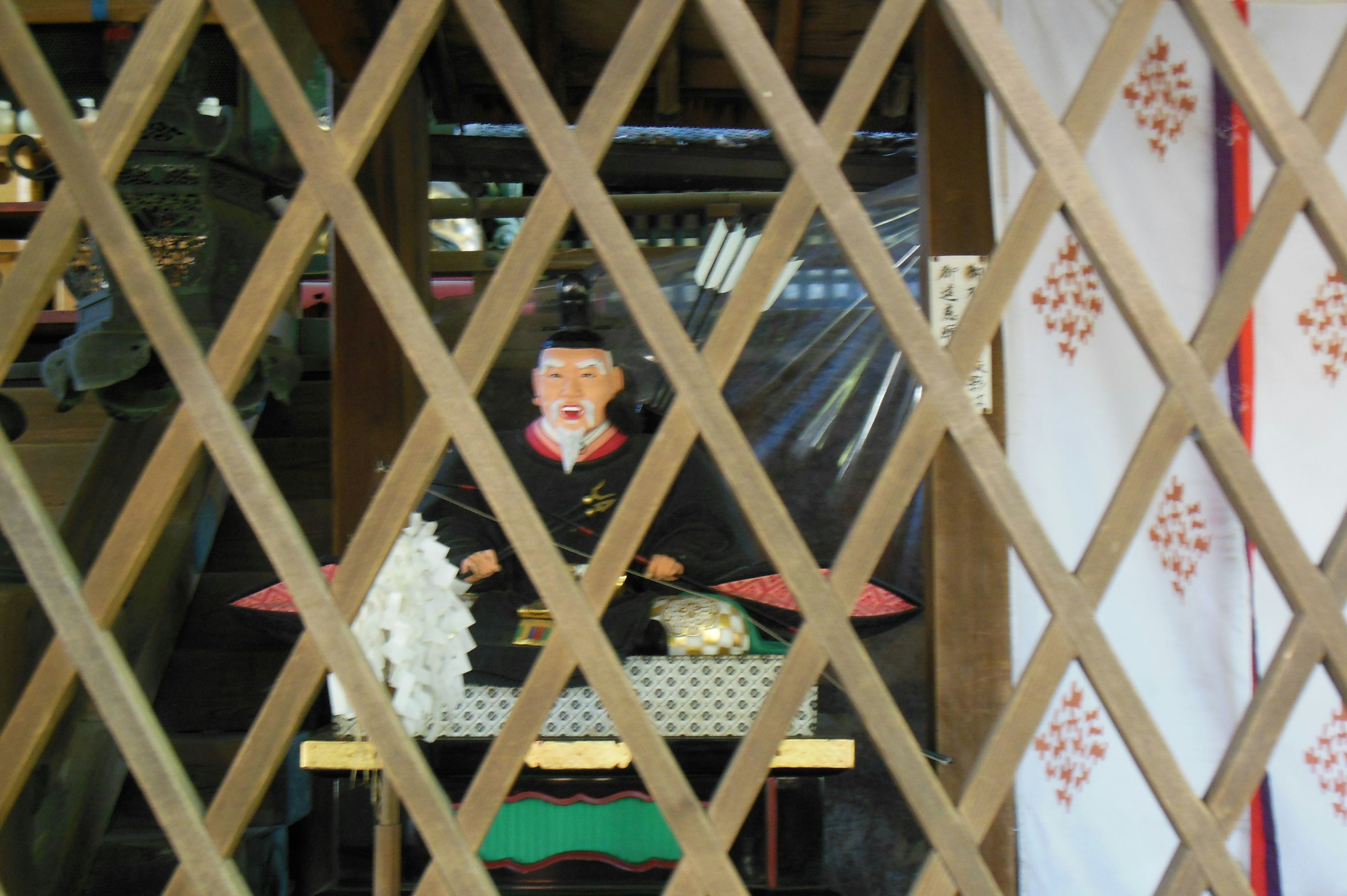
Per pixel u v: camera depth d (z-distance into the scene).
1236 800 1.45
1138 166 2.74
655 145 4.54
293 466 3.98
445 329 4.55
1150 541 2.67
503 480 1.40
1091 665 1.43
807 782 2.46
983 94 2.90
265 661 3.35
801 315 4.12
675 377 1.40
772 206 4.95
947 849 1.41
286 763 2.95
